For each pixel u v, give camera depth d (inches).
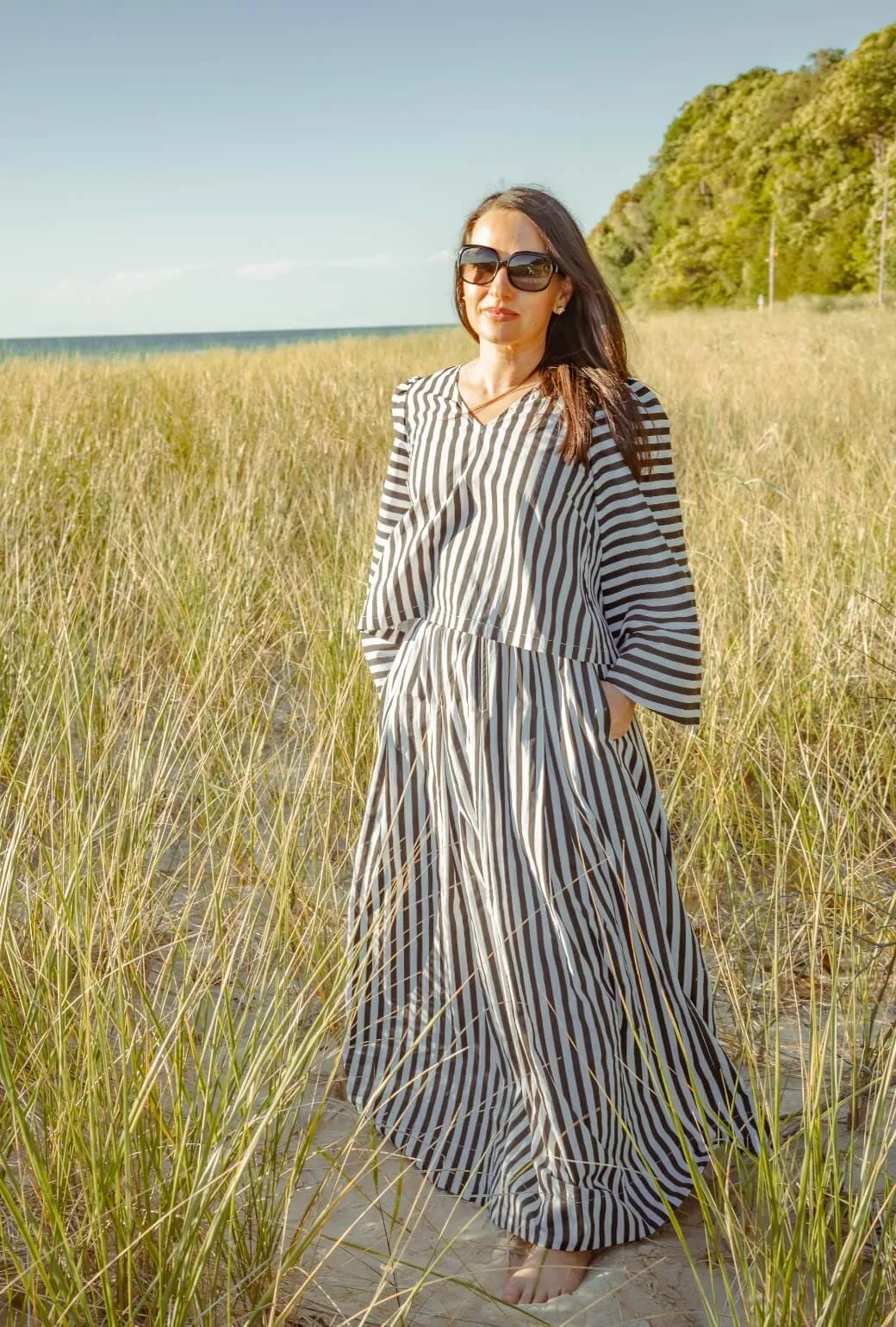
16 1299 66.2
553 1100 75.2
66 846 93.7
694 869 113.7
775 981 79.9
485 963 78.9
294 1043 77.1
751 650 142.2
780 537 188.5
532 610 76.3
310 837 110.3
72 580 169.2
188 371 417.1
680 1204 80.0
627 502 78.0
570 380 77.6
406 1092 85.1
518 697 76.5
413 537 82.0
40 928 86.4
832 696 142.6
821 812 105.7
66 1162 67.3
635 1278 74.0
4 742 120.3
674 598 78.0
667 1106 81.0
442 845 80.1
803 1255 66.7
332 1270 73.4
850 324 726.5
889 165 1453.0
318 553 199.3
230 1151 67.2
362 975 85.4
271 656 161.8
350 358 483.5
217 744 121.0
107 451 254.1
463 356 564.7
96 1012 73.0
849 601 159.5
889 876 118.8
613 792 76.3
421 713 80.7
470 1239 77.4
